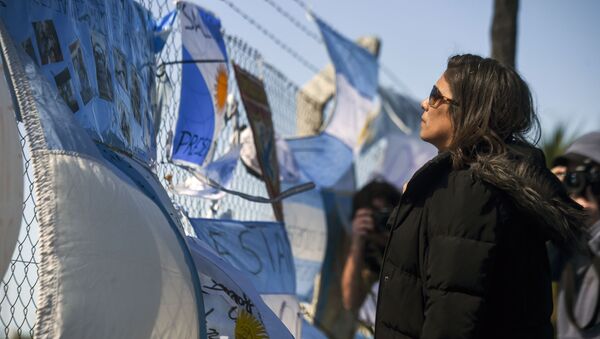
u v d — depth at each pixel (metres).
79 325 2.37
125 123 3.14
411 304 2.56
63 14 2.78
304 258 5.03
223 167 4.16
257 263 3.97
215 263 3.23
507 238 2.50
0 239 2.37
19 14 2.59
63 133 2.48
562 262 4.36
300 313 4.21
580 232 2.63
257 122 4.30
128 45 3.30
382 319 2.62
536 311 2.57
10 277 2.76
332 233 5.33
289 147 5.02
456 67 2.73
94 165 2.54
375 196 5.29
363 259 5.21
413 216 2.59
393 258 2.62
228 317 3.10
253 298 3.25
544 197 2.53
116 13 3.21
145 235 2.62
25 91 2.44
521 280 2.54
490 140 2.59
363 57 5.77
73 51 2.81
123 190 2.61
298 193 4.59
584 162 4.47
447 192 2.53
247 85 4.28
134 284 2.54
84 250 2.42
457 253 2.44
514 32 7.01
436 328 2.42
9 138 2.42
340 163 5.42
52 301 2.34
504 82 2.66
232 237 3.89
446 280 2.43
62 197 2.41
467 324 2.39
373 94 5.88
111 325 2.46
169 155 3.80
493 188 2.50
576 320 4.30
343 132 5.48
